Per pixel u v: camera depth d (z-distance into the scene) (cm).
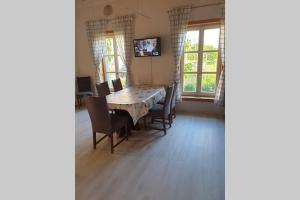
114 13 485
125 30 476
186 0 410
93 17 514
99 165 244
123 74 536
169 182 207
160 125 380
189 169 231
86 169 235
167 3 428
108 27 500
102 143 307
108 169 234
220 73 421
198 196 186
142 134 340
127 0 463
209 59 434
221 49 400
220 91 409
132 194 190
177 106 471
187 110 465
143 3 450
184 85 470
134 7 460
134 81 504
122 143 305
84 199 185
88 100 263
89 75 571
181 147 288
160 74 472
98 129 278
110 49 537
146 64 480
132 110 275
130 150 282
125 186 202
